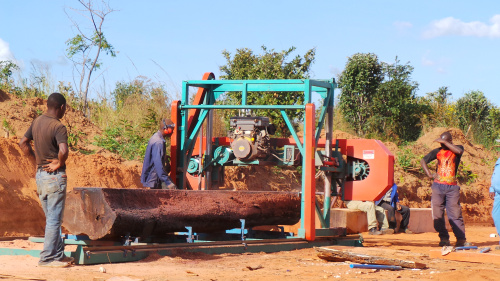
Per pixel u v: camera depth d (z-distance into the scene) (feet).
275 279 21.86
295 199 35.19
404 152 70.28
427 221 51.24
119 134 49.98
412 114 84.74
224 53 70.38
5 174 35.47
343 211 44.11
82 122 50.03
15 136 38.86
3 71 54.39
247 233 32.83
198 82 36.63
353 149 37.09
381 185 36.22
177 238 30.37
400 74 85.97
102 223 24.58
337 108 86.38
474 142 88.63
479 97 96.43
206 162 37.78
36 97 50.08
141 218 25.77
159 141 31.81
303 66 67.87
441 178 36.58
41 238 28.89
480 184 71.26
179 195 28.76
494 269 25.94
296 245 32.53
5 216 33.27
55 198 23.03
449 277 22.97
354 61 84.79
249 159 35.55
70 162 39.75
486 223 63.98
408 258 28.73
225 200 30.86
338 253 27.14
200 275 22.41
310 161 33.04
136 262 25.11
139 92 59.41
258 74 66.59
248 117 35.37
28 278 20.06
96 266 23.47
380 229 47.65
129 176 42.55
